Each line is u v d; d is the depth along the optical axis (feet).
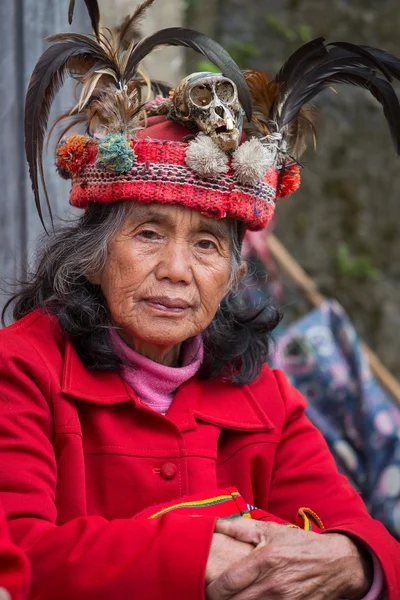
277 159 8.85
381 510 12.71
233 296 9.46
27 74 11.22
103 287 8.30
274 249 15.17
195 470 8.36
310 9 22.66
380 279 22.43
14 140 11.25
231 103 8.00
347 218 22.43
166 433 8.43
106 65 8.36
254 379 9.22
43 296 8.80
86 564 7.14
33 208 11.25
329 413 13.10
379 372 15.12
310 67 8.96
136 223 8.07
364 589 8.04
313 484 9.04
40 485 7.57
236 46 21.79
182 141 8.10
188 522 7.41
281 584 7.39
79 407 8.33
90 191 8.18
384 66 8.63
